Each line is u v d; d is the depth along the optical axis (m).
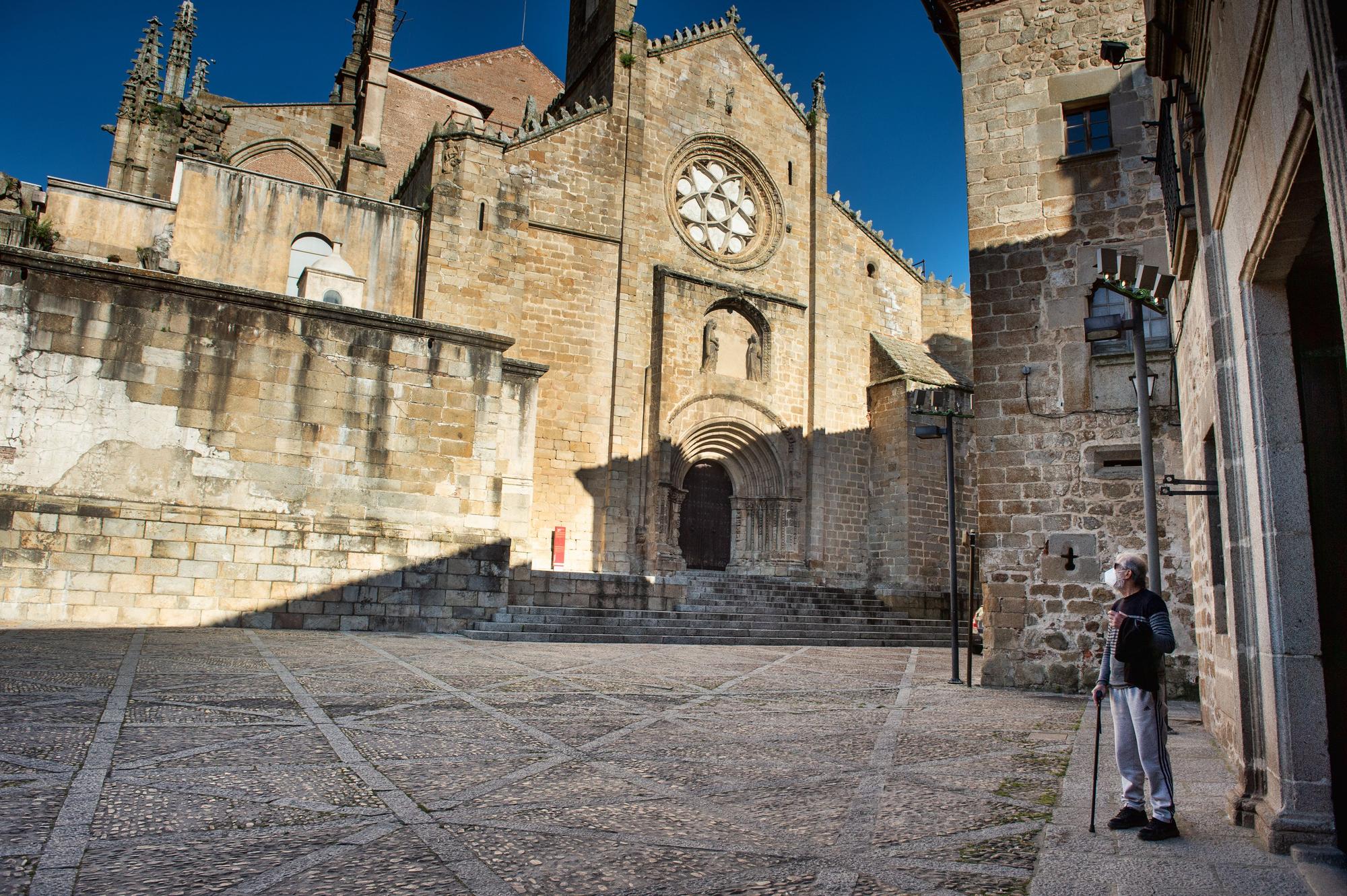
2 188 24.94
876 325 36.78
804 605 29.14
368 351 18.67
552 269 29.45
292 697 9.04
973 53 15.35
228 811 5.12
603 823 5.19
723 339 32.72
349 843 4.63
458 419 19.36
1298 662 5.06
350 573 17.73
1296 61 4.02
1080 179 14.34
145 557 16.14
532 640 18.47
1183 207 6.98
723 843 4.88
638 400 30.06
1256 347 5.54
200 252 25.34
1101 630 13.07
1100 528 13.41
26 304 16.06
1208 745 8.54
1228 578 6.08
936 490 33.66
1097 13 14.64
